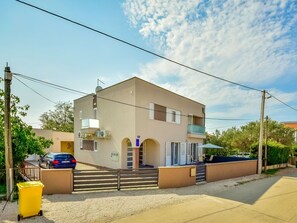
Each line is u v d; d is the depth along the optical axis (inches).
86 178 382.3
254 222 251.1
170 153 753.0
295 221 256.8
